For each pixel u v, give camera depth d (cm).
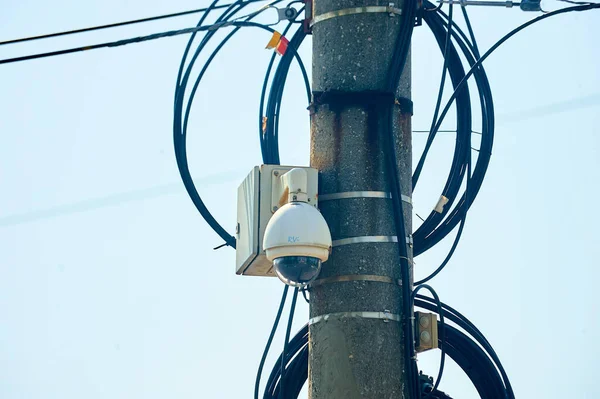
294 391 2670
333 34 2206
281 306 2570
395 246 2105
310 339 2111
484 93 2680
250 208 2208
